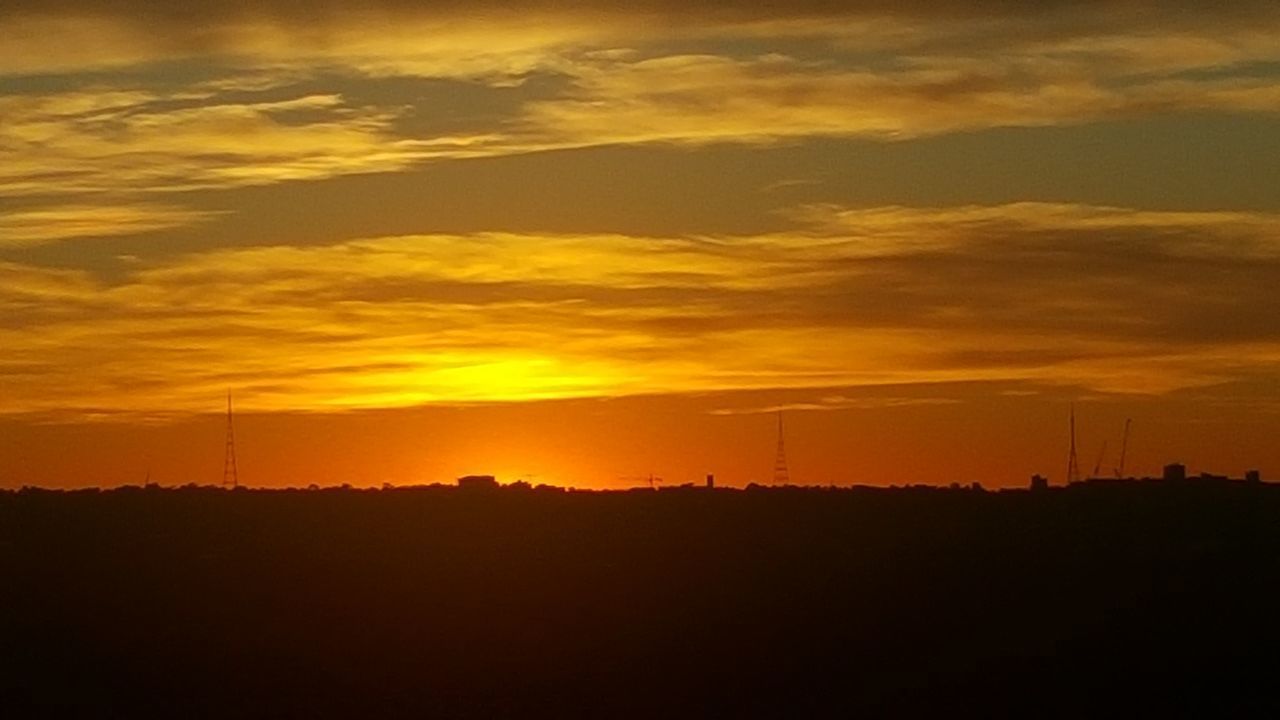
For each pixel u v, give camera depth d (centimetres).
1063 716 5069
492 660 5881
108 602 6500
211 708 5306
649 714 5253
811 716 5200
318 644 6081
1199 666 5428
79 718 5209
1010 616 6119
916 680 5528
